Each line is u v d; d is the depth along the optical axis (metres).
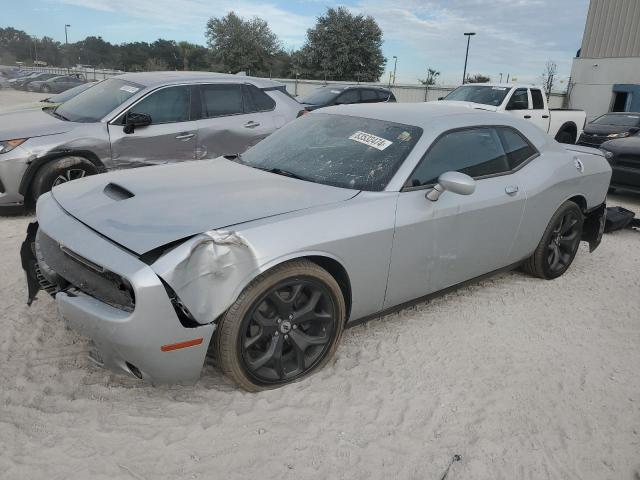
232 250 2.54
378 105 4.21
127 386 2.89
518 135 4.20
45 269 2.97
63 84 36.16
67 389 2.83
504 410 2.88
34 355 3.11
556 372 3.29
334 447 2.53
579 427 2.79
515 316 4.00
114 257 2.47
